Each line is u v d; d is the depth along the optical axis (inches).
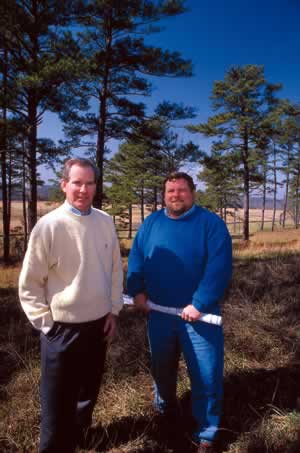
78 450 88.8
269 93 1124.5
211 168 1138.7
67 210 77.5
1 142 530.9
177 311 90.0
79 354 78.8
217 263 85.8
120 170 1470.2
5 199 743.7
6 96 491.5
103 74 608.4
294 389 110.0
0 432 94.0
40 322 76.1
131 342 135.7
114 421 99.5
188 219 89.4
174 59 608.1
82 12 541.3
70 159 78.9
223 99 1120.2
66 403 79.0
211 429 89.0
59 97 527.5
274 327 142.3
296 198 1804.9
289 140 1600.6
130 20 581.9
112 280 86.0
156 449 90.4
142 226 96.8
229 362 122.9
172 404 100.1
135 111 646.5
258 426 93.7
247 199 1149.7
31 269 75.0
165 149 768.3
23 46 528.1
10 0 462.3
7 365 126.3
